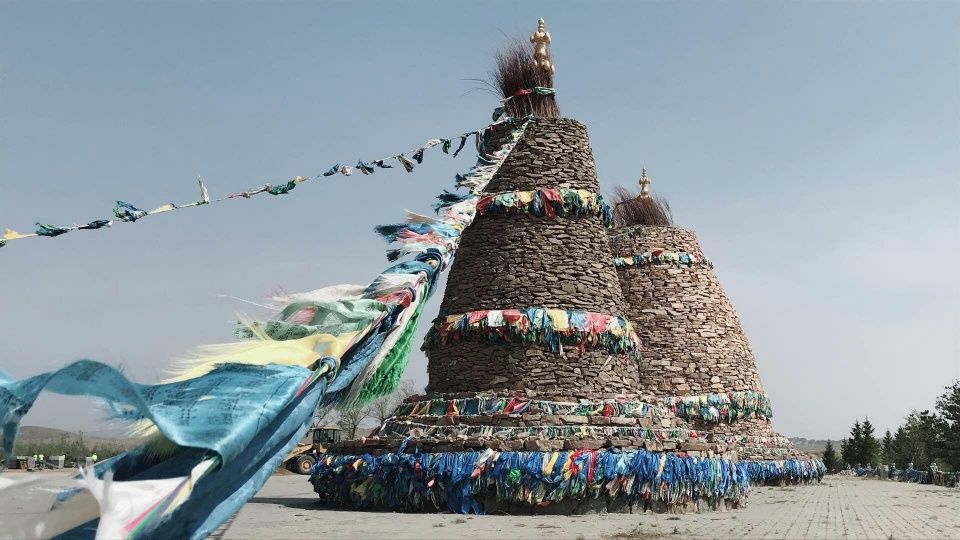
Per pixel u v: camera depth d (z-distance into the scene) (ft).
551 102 84.94
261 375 29.91
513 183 80.07
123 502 22.57
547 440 63.36
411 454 65.16
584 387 71.41
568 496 61.87
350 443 71.92
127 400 23.02
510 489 61.67
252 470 28.45
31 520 23.58
